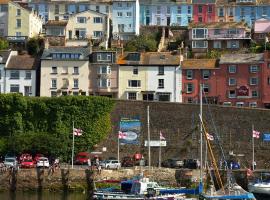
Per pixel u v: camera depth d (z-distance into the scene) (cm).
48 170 18625
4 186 18475
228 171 17050
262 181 18288
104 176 18638
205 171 18838
